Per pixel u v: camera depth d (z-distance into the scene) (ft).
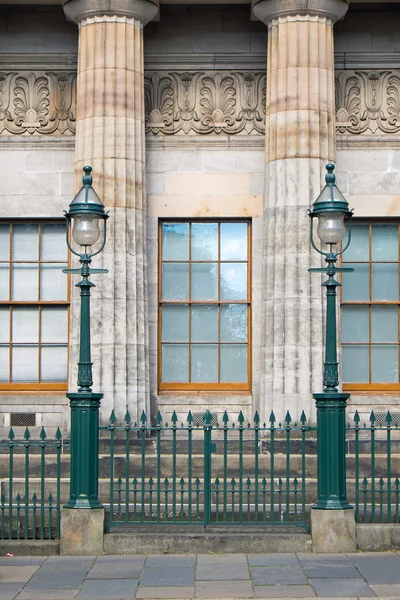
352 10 68.28
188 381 68.69
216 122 67.77
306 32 64.39
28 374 69.15
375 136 67.87
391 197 67.77
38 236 69.46
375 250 69.00
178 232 68.95
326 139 64.49
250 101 68.18
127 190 64.08
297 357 62.80
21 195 68.33
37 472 58.59
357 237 69.05
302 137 63.98
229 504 52.95
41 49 68.39
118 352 62.85
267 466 58.54
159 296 68.59
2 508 48.44
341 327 67.87
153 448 61.93
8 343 69.26
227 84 68.28
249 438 65.82
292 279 63.16
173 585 41.55
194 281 68.85
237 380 68.64
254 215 67.77
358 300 68.85
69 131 68.23
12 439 48.06
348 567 44.29
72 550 47.24
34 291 69.41
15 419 67.41
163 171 67.97
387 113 68.08
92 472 48.03
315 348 62.90
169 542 47.37
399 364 68.64
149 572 43.80
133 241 63.98
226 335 68.80
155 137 67.92
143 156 65.31
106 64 64.39
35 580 42.60
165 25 68.33
